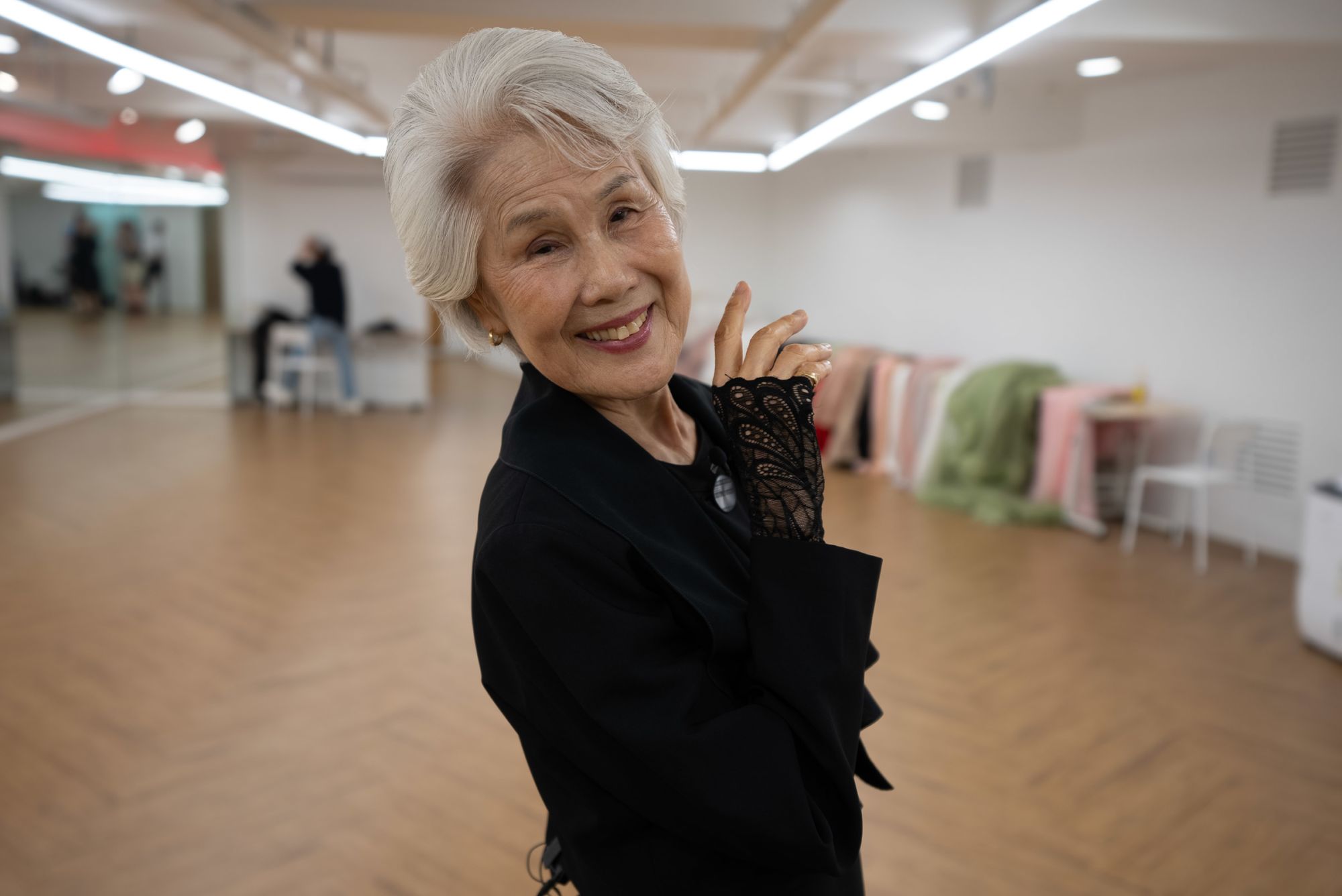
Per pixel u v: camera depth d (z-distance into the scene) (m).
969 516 6.79
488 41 0.73
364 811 2.92
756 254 11.81
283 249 10.91
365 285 11.02
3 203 9.32
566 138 0.70
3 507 6.34
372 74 6.98
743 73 6.62
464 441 9.08
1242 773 3.24
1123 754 3.35
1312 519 4.41
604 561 0.74
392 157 0.75
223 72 6.45
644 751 0.73
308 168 10.53
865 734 3.47
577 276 0.72
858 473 8.34
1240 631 4.62
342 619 4.46
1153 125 6.73
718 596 0.80
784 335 0.88
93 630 4.28
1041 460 6.82
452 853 2.73
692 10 4.43
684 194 0.81
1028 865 2.72
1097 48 5.39
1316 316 5.80
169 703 3.59
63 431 9.15
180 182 10.48
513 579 0.73
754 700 0.79
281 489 6.98
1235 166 6.20
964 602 4.93
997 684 3.92
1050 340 7.71
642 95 0.74
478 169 0.71
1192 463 6.52
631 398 0.78
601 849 0.83
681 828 0.78
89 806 2.91
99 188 10.01
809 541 0.80
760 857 0.77
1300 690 3.93
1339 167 5.64
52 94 7.07
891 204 9.57
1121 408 6.25
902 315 9.50
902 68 6.30
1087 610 4.87
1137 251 6.92
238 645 4.14
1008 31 3.53
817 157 10.71
